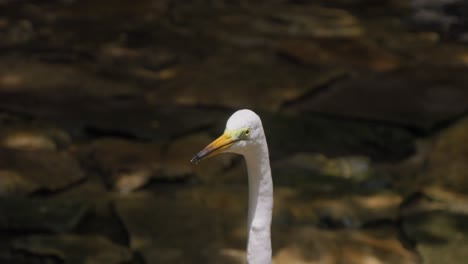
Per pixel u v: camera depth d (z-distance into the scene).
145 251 8.48
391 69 13.08
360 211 9.33
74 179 9.82
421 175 10.13
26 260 8.37
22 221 8.93
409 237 8.86
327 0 16.48
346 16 15.59
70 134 10.86
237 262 8.33
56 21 14.77
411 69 13.05
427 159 10.48
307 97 12.09
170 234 8.80
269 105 11.80
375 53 13.67
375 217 9.23
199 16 15.34
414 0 15.21
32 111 11.30
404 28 15.03
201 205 9.41
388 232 9.01
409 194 9.72
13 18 14.75
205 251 8.51
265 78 12.66
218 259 8.37
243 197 9.60
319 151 10.68
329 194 9.69
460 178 9.98
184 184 9.91
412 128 11.22
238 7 15.92
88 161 10.25
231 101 11.87
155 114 11.43
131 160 10.22
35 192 9.48
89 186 9.77
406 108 11.68
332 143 10.88
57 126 10.98
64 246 8.56
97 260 8.33
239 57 13.45
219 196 9.62
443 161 10.38
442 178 10.01
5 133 10.65
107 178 9.88
